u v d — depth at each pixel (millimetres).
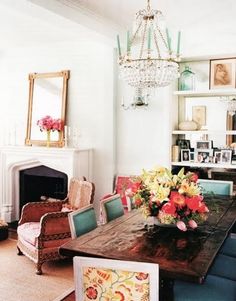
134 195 2594
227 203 3416
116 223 2697
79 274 1768
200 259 1968
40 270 3547
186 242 2254
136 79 2709
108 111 4895
